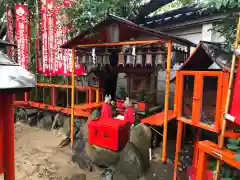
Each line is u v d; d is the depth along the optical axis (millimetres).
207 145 2080
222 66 2047
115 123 3648
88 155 3725
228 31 2895
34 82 1642
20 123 6766
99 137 3648
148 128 3684
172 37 3219
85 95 5695
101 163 3551
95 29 3900
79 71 5121
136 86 4832
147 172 3244
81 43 4352
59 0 5312
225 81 2020
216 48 2363
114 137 3486
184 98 2699
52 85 5691
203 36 4535
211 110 2355
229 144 2078
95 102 5137
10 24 6887
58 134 5617
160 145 3914
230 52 2297
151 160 3494
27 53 6293
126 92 5258
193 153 3020
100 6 5062
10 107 1841
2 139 1839
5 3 7422
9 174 1890
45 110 6383
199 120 2369
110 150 3531
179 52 4355
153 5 5340
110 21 3756
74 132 4930
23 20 6191
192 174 2674
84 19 5102
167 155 3580
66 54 5254
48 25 5461
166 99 3414
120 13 5555
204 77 2322
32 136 5586
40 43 5980
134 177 3084
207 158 2152
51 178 3531
